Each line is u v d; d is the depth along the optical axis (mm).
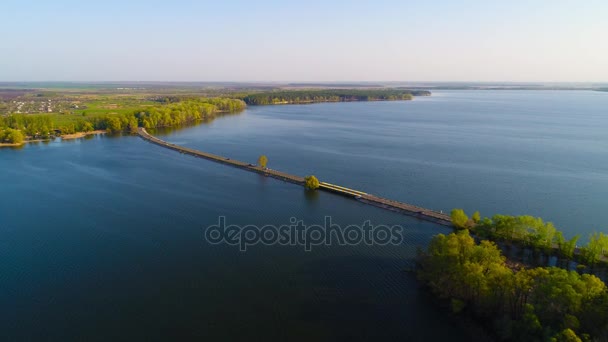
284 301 79188
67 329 71188
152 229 112312
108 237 107188
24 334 69812
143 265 92875
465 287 74438
